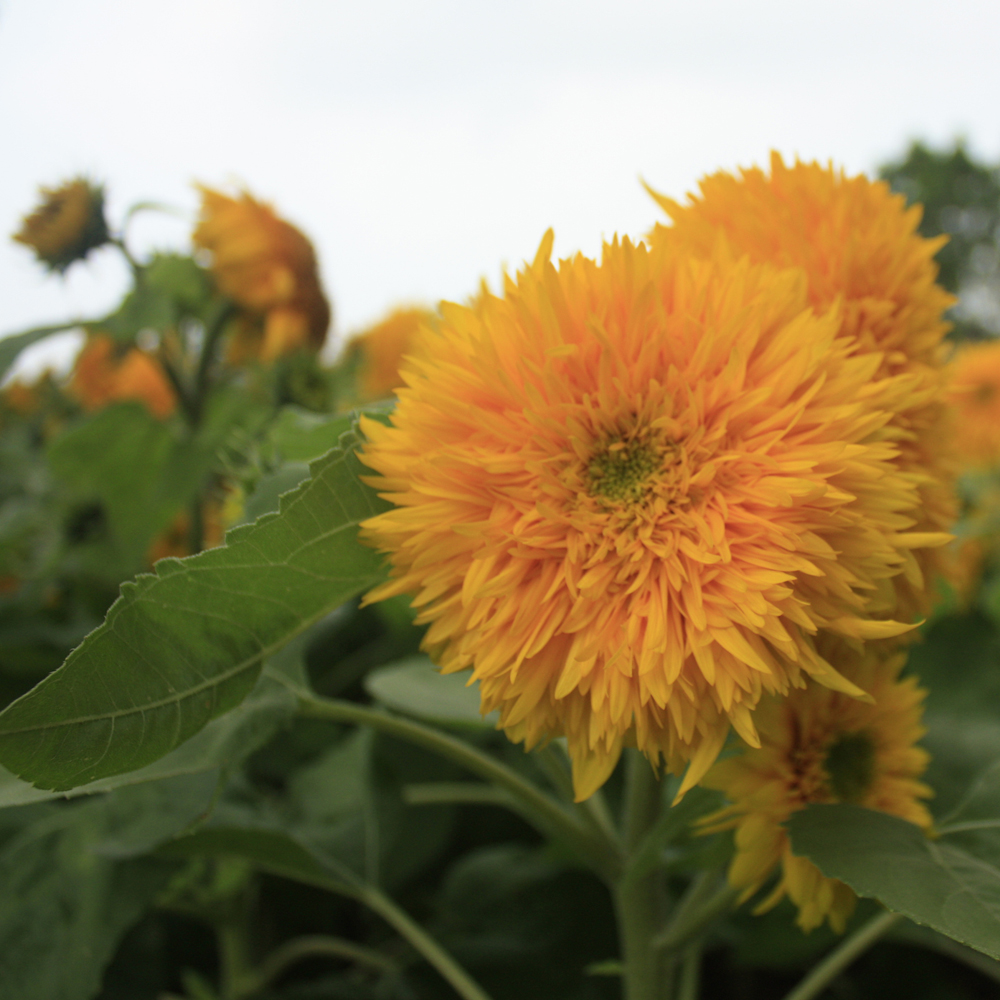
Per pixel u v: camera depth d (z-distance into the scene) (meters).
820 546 0.33
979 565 1.10
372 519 0.35
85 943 0.45
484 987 0.58
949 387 0.41
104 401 1.03
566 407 0.34
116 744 0.34
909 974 0.64
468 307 0.37
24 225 0.71
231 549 0.35
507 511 0.35
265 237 0.75
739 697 0.32
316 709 0.42
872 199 0.41
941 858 0.35
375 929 0.69
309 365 0.76
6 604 0.75
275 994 0.56
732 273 0.35
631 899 0.43
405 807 0.63
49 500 0.89
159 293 0.69
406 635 0.77
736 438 0.35
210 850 0.46
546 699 0.34
